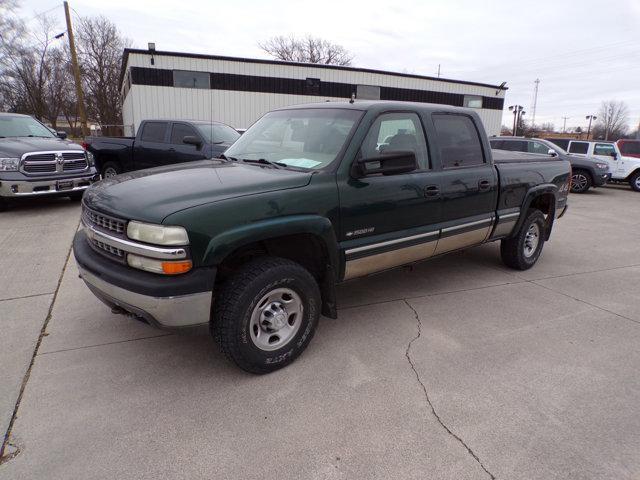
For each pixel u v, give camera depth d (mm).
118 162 10875
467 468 2258
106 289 2801
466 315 4141
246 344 2875
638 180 15898
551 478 2203
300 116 3934
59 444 2363
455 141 4281
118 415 2611
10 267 5094
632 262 6164
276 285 2939
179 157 9328
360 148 3408
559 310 4320
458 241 4363
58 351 3320
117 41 45906
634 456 2363
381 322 3939
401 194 3656
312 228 3049
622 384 3049
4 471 2170
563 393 2926
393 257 3764
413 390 2922
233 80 22125
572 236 7867
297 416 2637
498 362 3299
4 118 9180
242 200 2795
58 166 8242
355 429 2531
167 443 2393
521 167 5004
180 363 3197
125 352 3328
